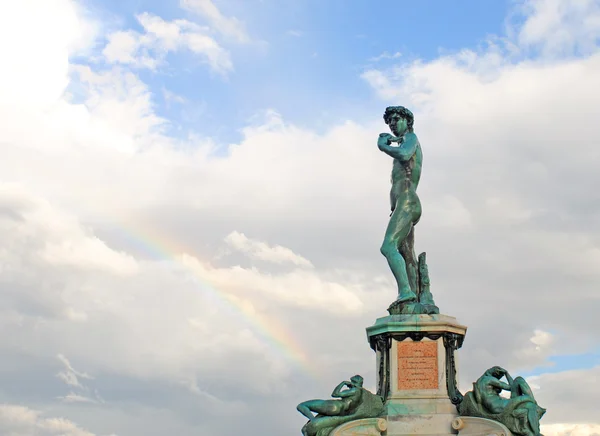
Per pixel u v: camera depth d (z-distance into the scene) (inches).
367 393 805.2
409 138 903.7
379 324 831.7
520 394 763.4
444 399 794.2
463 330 836.0
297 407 804.0
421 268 894.4
